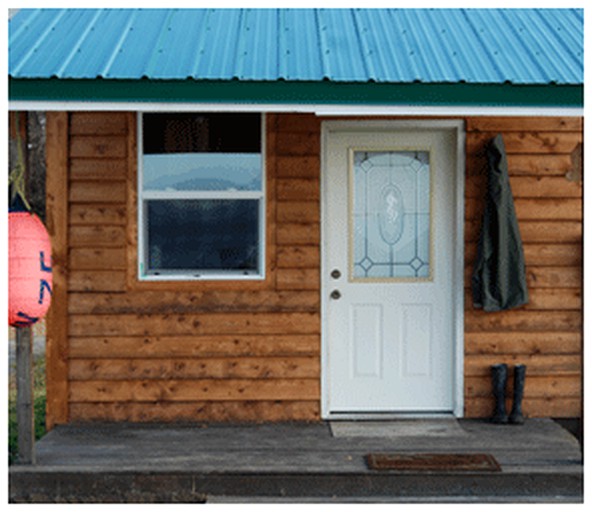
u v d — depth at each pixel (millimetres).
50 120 6199
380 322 6484
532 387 6391
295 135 6297
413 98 4664
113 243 6266
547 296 6387
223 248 6391
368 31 5473
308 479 5066
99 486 5078
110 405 6285
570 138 6355
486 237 6230
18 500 5070
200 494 5066
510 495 5051
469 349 6395
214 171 6324
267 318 6309
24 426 5199
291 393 6324
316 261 6316
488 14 5891
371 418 6367
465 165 6348
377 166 6477
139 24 5477
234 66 4750
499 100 4699
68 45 5023
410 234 6492
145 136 6309
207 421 6301
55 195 6227
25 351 5188
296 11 5871
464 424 6227
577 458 5344
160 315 6285
